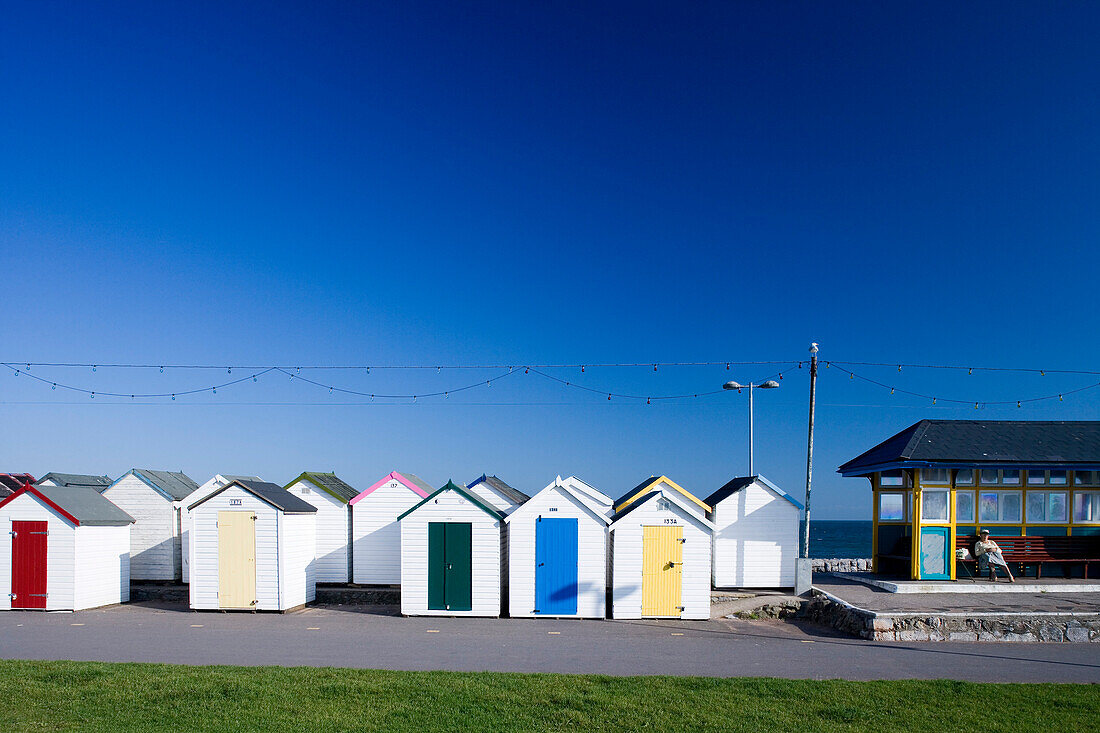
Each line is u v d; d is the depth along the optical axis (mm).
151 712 9930
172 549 23250
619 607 19047
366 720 9688
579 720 9742
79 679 11367
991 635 15828
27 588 20031
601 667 12984
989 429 22172
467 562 19344
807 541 20781
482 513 19438
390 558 22359
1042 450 21109
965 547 21297
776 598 19969
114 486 23453
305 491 22781
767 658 13852
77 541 20109
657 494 19344
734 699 10586
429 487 24906
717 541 21562
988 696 10805
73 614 19500
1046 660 13711
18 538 20156
